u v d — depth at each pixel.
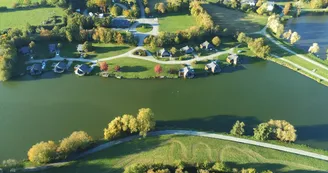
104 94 146.50
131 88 150.38
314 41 189.00
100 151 114.31
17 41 169.62
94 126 129.25
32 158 106.38
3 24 192.50
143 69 160.12
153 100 143.75
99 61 165.25
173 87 151.62
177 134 122.31
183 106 140.50
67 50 173.00
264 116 135.62
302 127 130.12
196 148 115.69
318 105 142.38
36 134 125.06
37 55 167.88
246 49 178.50
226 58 170.25
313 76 158.50
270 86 153.50
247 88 152.00
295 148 117.31
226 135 122.38
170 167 107.50
